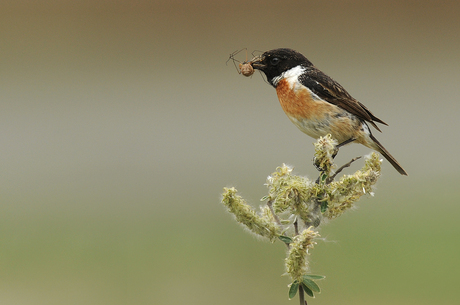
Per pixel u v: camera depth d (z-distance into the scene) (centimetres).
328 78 655
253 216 380
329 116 643
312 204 394
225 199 379
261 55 693
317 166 425
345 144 663
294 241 366
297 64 677
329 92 646
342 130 646
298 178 401
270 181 406
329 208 391
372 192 395
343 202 392
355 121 647
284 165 407
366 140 655
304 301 365
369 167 402
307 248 359
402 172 654
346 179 389
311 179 407
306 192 389
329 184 394
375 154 403
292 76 669
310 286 361
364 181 387
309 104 649
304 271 365
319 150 413
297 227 394
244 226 387
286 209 398
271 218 400
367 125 660
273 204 391
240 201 382
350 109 647
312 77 655
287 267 364
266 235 382
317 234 359
